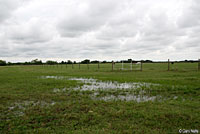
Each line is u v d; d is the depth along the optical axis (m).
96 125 4.20
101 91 8.84
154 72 20.56
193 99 6.86
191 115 4.81
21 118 4.77
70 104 6.18
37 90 9.14
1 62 97.38
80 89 9.50
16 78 15.45
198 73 17.59
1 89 9.42
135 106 5.84
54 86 10.52
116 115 4.90
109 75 18.03
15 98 7.23
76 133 3.72
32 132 3.83
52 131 3.87
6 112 5.33
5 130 3.97
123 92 8.54
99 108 5.63
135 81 12.55
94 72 23.02
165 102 6.39
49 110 5.48
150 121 4.41
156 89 9.07
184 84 10.41
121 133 3.71
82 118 4.69
